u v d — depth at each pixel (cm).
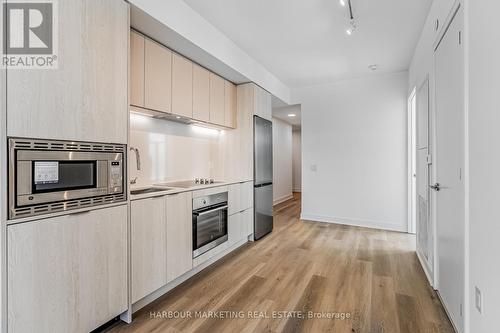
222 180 378
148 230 199
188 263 242
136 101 220
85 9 154
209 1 232
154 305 202
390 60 367
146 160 270
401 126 416
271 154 419
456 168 169
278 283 239
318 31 286
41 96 134
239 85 374
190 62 284
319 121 480
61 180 144
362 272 262
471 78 143
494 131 117
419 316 187
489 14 122
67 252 145
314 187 489
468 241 146
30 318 129
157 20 205
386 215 428
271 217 417
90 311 156
